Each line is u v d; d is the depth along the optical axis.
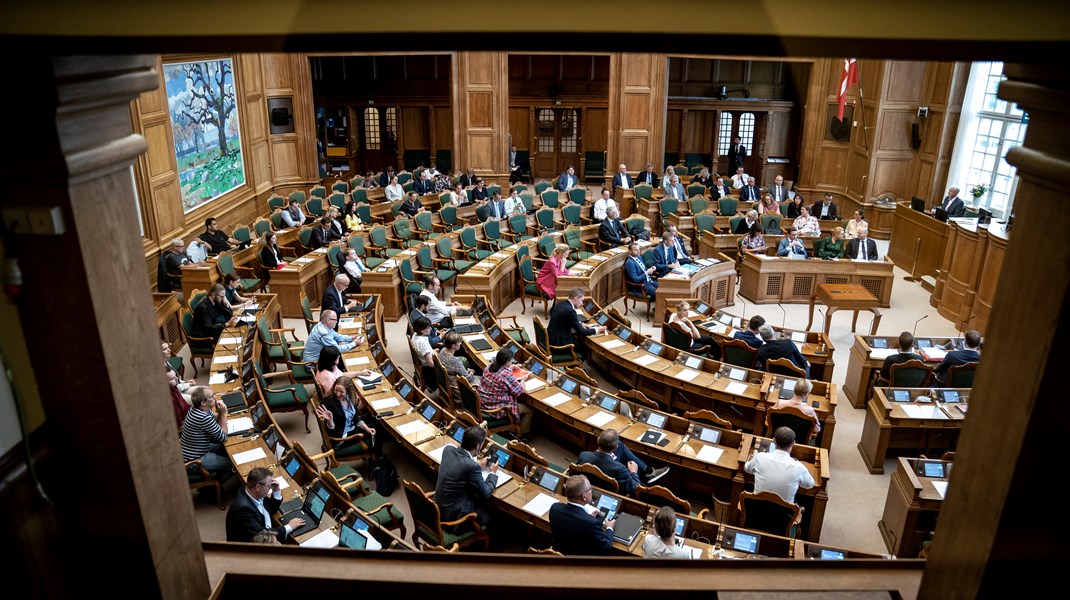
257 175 18.75
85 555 2.42
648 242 14.15
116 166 2.17
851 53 1.68
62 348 2.14
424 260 13.41
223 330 9.82
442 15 1.76
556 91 22.83
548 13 1.73
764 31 1.70
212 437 6.99
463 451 6.11
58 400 2.21
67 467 2.29
